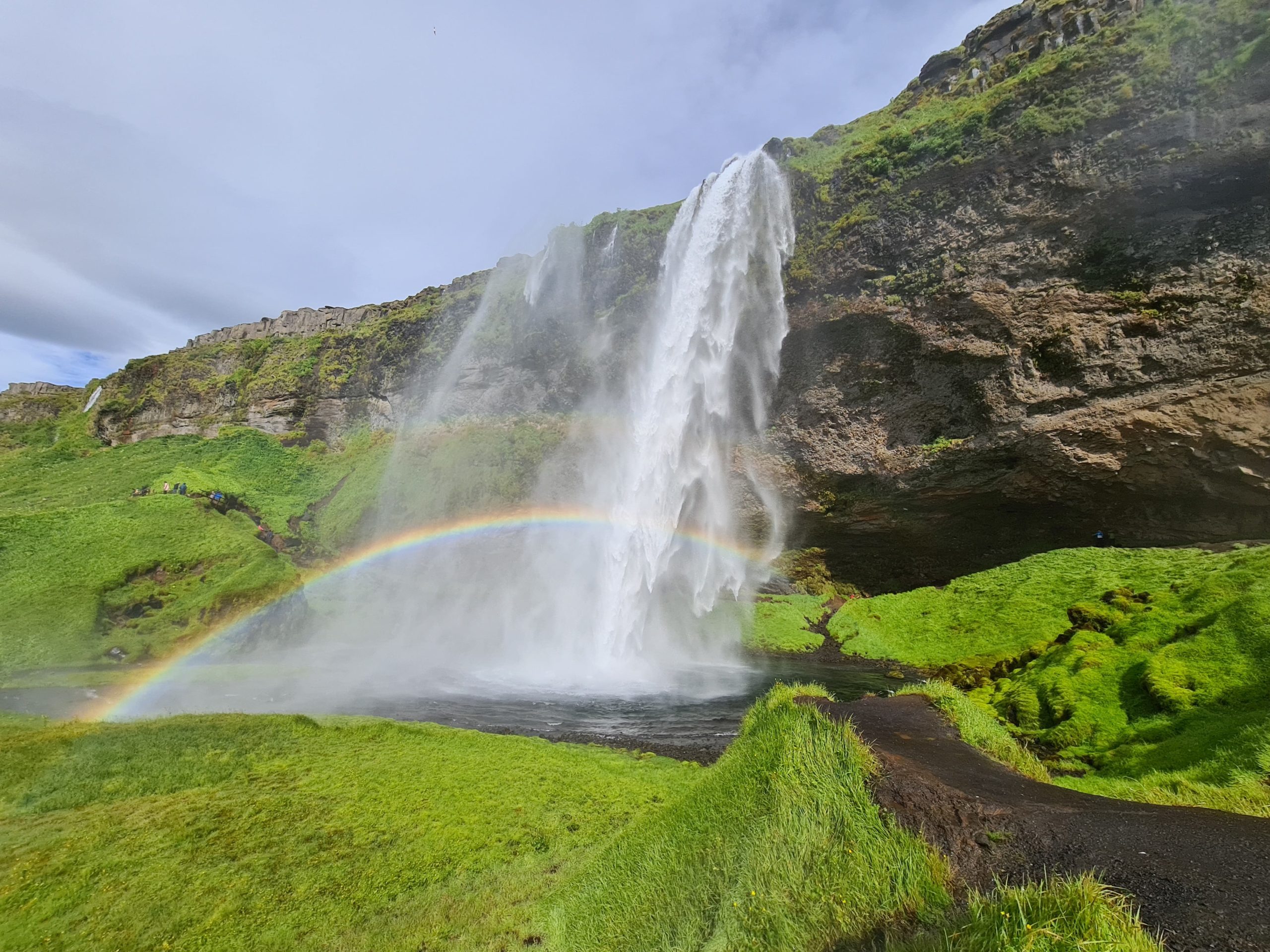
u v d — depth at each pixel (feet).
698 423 134.00
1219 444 87.71
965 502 113.29
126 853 35.65
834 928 16.70
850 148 127.54
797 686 38.09
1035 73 100.83
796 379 124.26
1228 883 14.38
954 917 14.70
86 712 70.59
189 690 83.82
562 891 30.78
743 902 19.12
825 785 21.95
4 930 29.25
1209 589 48.03
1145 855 16.14
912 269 110.01
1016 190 100.37
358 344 226.17
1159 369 90.68
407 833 38.42
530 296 175.52
